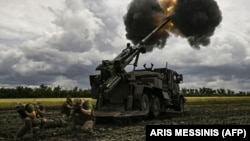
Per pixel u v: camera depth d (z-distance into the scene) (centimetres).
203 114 2439
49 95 5009
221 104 4472
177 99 2450
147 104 1981
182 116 2273
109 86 1753
